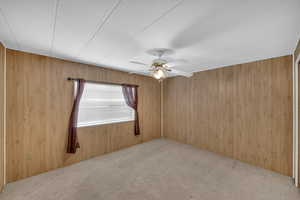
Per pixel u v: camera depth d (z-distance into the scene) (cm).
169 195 195
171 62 295
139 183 223
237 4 116
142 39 185
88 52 236
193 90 401
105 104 353
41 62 251
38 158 247
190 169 268
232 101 319
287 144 246
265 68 269
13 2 113
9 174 220
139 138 423
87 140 312
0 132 196
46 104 256
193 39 184
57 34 172
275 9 121
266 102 269
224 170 264
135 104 404
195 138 396
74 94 287
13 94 223
